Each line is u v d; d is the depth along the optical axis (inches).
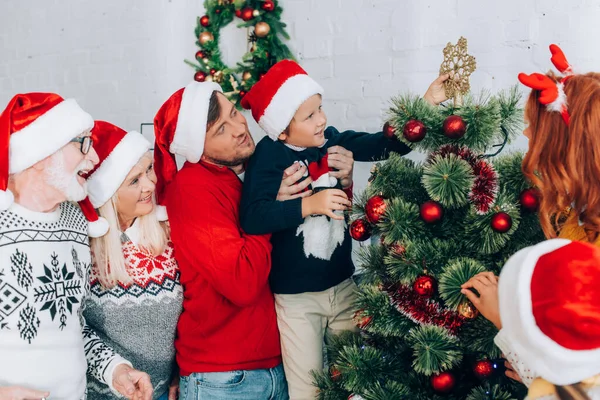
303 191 56.9
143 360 54.9
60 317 45.3
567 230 40.5
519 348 33.0
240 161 57.4
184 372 56.4
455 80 50.6
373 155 59.4
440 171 42.9
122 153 51.7
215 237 53.3
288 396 60.3
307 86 54.9
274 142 56.9
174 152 56.9
